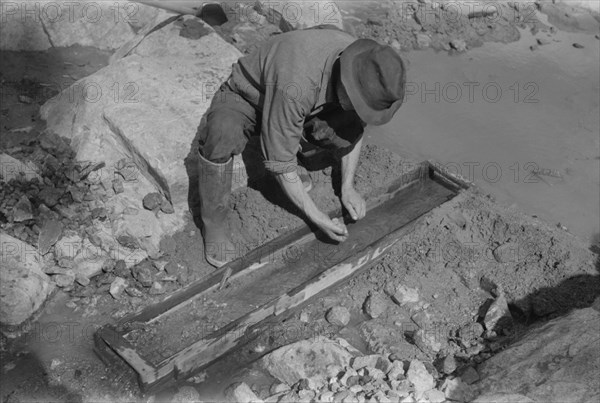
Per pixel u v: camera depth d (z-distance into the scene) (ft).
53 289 12.92
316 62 11.22
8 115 16.02
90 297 12.96
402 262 13.62
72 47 18.47
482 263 13.64
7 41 17.94
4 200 13.48
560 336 11.41
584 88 19.02
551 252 13.67
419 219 14.16
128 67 15.46
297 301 12.75
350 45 11.15
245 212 13.99
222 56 16.10
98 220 13.65
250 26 19.19
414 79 18.86
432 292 13.24
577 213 15.48
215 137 12.01
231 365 12.08
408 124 17.51
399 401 10.84
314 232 13.98
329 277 12.97
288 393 11.21
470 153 16.81
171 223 13.88
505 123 17.71
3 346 12.14
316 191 14.34
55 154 14.57
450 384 10.98
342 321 12.70
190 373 11.76
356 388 11.07
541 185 16.10
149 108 14.57
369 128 17.29
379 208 14.85
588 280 13.19
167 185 13.70
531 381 10.74
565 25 21.33
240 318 12.04
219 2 19.43
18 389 11.53
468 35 20.31
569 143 17.28
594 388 10.36
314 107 11.57
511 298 13.03
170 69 15.60
